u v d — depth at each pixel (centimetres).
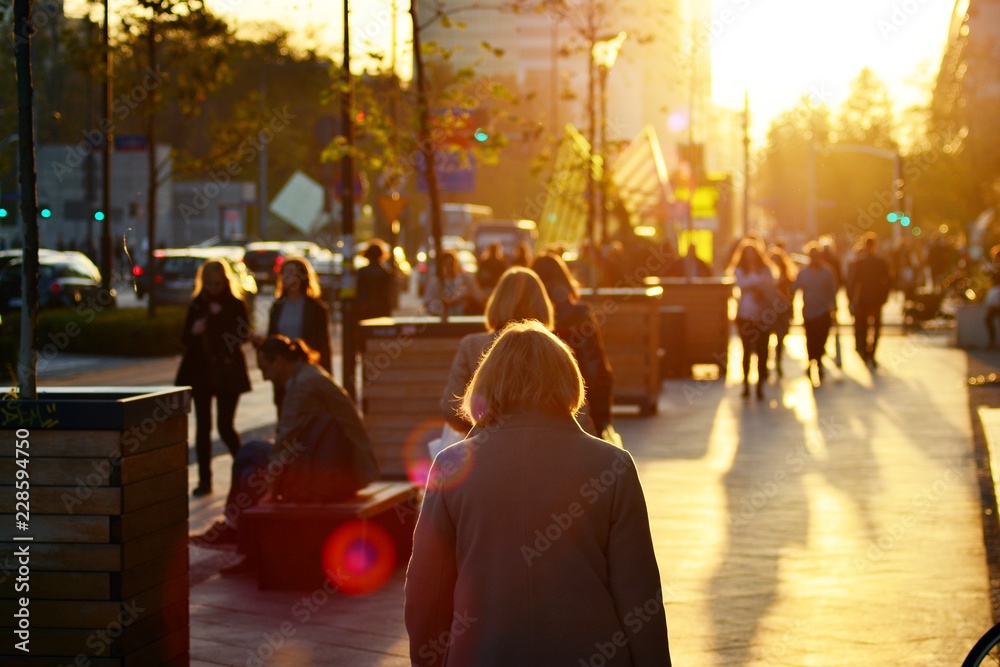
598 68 1875
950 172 3691
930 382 2017
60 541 519
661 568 831
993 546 876
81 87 6306
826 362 2416
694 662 638
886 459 1262
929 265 3856
